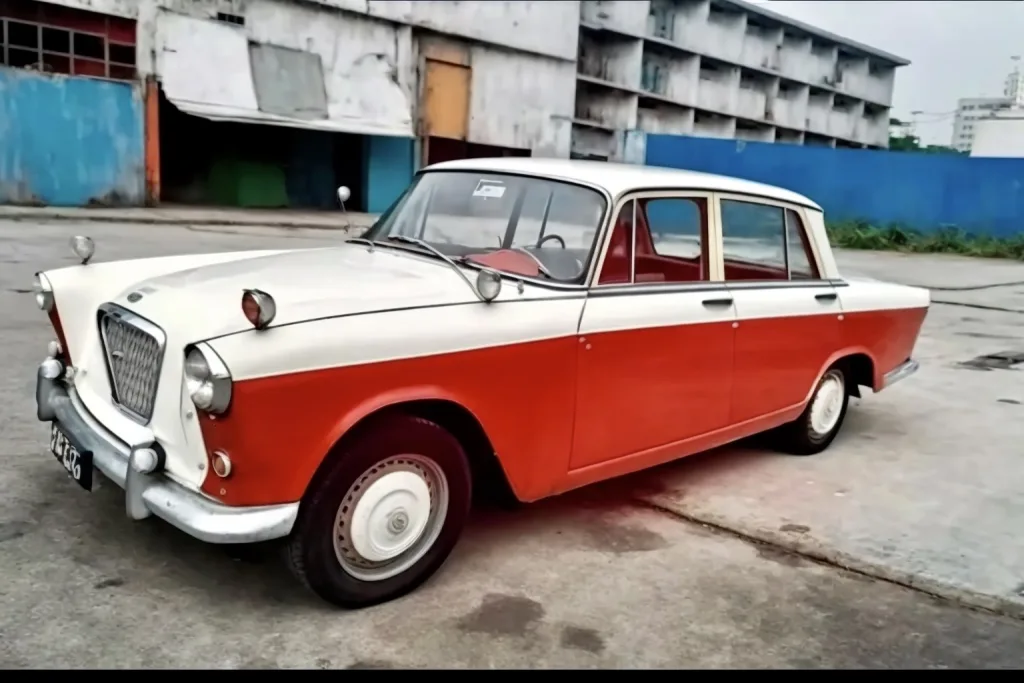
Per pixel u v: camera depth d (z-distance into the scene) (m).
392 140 24.22
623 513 4.13
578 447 3.62
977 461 5.27
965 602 3.44
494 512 4.03
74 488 3.84
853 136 53.03
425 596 3.20
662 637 3.04
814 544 3.89
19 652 2.65
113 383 3.25
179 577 3.18
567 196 3.74
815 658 2.97
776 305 4.48
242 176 23.09
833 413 5.30
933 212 25.61
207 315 2.83
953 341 9.32
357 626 2.96
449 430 3.30
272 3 20.69
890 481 4.83
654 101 40.34
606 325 3.58
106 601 2.98
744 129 45.91
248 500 2.72
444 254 3.74
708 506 4.29
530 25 26.84
